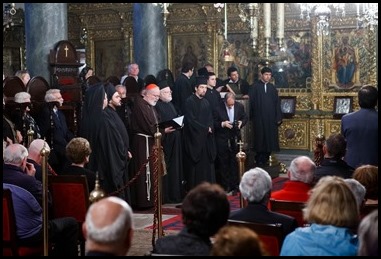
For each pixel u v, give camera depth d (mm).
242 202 8047
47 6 14156
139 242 9953
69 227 7664
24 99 11555
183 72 15891
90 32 21562
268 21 13516
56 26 14273
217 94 15047
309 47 18609
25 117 11570
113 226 4207
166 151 13531
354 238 4859
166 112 13820
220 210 4785
